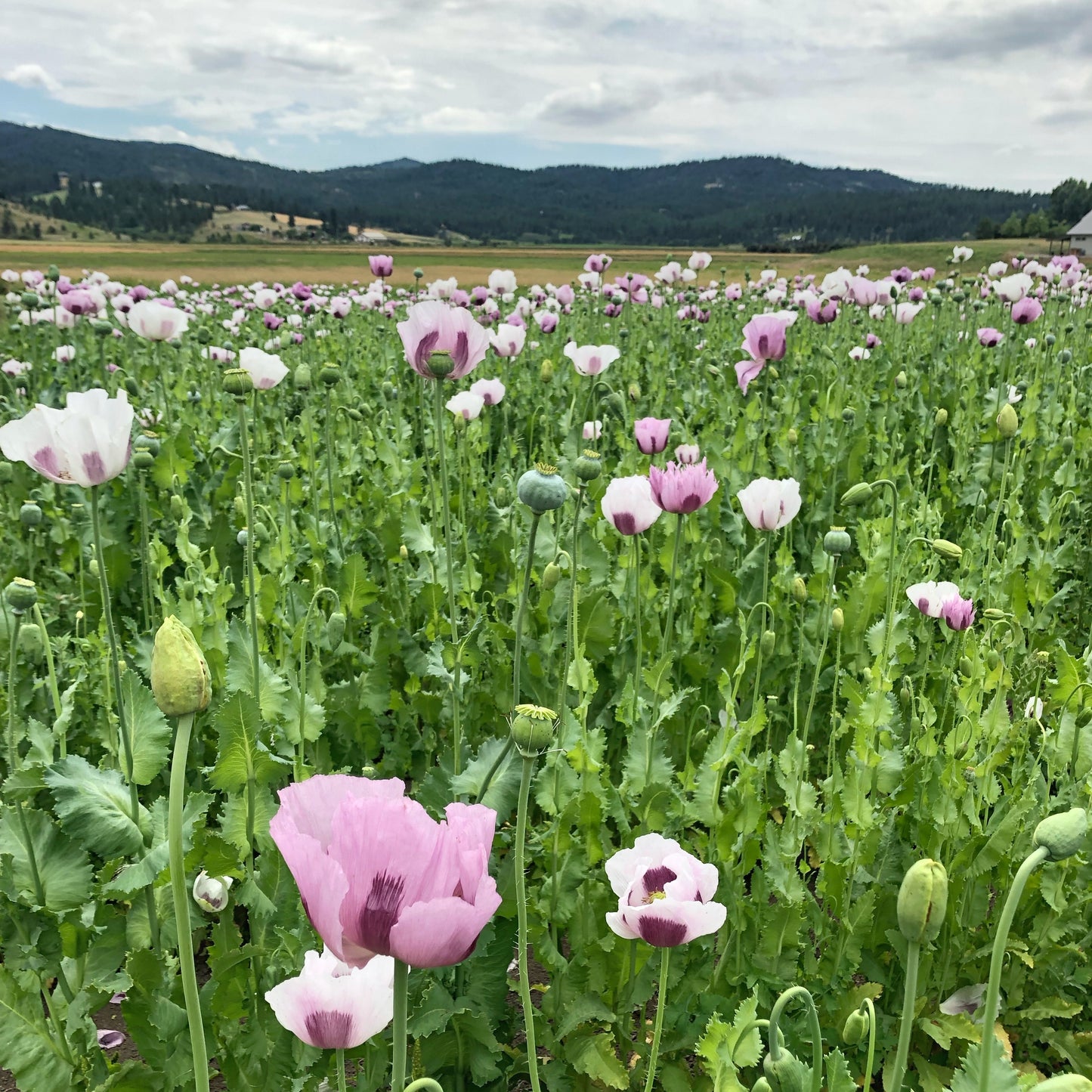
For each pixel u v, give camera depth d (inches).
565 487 104.7
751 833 117.8
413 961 47.0
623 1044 116.4
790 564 186.1
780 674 184.5
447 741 178.5
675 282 524.4
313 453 268.8
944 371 429.4
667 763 123.6
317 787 51.3
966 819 125.1
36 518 153.4
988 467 273.4
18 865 96.4
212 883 102.4
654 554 207.9
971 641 146.9
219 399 363.3
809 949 119.4
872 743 120.9
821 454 268.4
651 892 82.0
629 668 172.2
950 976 125.4
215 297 881.5
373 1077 100.2
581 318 537.6
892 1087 62.3
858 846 120.2
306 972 62.2
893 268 1763.0
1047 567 204.7
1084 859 121.0
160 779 152.1
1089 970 122.3
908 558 184.2
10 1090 127.0
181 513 181.9
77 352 515.2
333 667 188.4
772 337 210.8
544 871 130.8
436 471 257.1
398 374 395.9
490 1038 102.6
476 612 182.5
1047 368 402.3
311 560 205.6
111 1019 138.6
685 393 375.2
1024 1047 125.5
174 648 48.9
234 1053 100.6
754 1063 87.4
